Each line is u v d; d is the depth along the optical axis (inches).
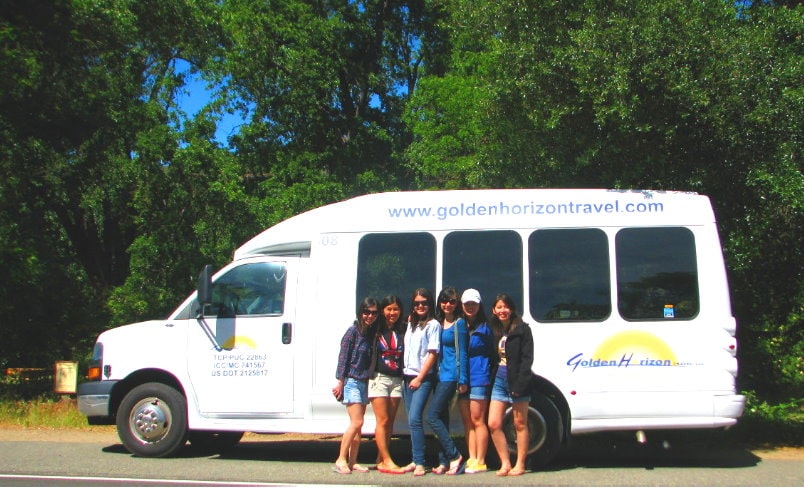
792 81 366.0
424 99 735.7
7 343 597.6
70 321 648.4
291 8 877.2
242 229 698.8
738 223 376.8
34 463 315.3
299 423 311.6
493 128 423.8
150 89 839.7
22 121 575.5
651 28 347.6
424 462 292.7
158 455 322.7
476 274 309.7
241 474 296.0
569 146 394.6
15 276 560.7
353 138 950.4
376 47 995.3
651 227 306.2
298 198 773.9
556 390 300.2
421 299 291.0
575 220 309.6
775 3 447.5
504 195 315.9
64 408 449.4
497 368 293.0
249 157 886.4
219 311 323.9
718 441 367.6
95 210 795.4
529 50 378.3
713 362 294.7
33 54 555.2
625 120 349.1
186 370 321.4
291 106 887.1
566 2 381.1
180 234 683.4
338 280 315.6
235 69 835.4
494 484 277.1
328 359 311.0
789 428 379.9
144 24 746.8
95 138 684.7
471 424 297.7
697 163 369.4
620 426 294.4
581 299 302.7
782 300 400.5
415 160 771.4
